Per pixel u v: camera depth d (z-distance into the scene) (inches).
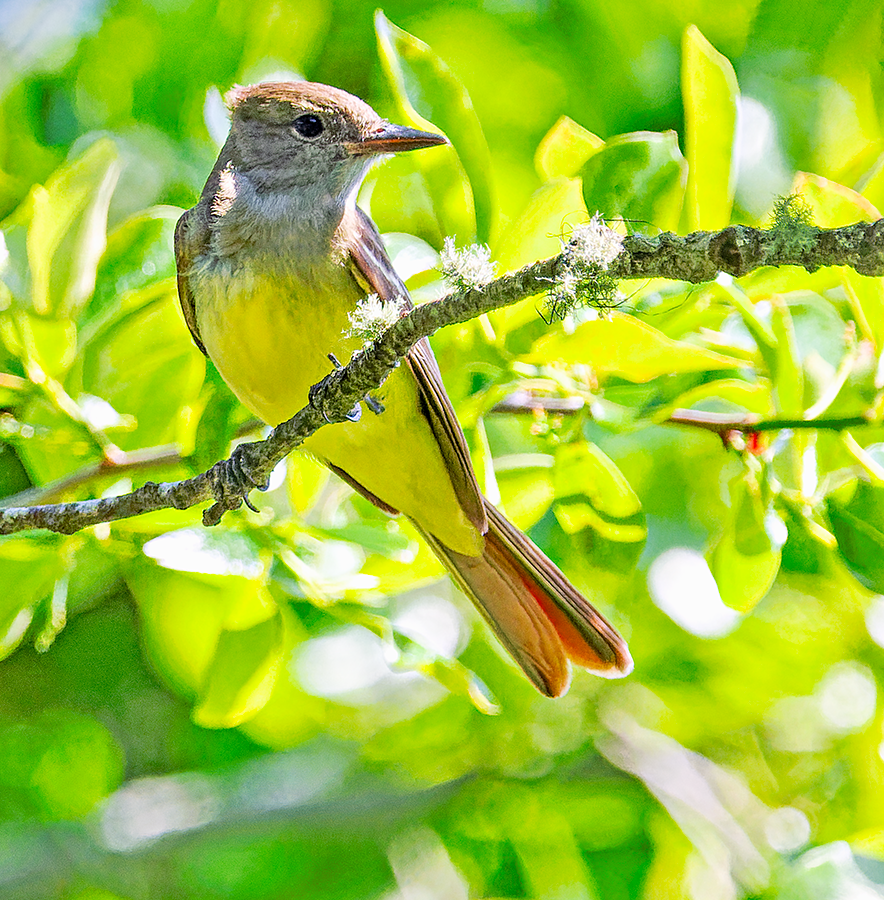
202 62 434.9
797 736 429.4
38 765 467.8
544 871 408.2
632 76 458.3
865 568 331.0
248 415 361.7
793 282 334.0
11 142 431.5
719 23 453.7
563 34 460.1
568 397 341.7
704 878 412.2
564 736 436.8
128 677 480.4
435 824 431.8
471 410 335.9
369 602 343.0
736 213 425.4
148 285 373.1
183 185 421.1
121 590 479.8
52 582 351.3
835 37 441.1
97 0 438.6
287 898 441.4
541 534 435.5
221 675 345.7
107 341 365.7
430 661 338.0
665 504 417.4
